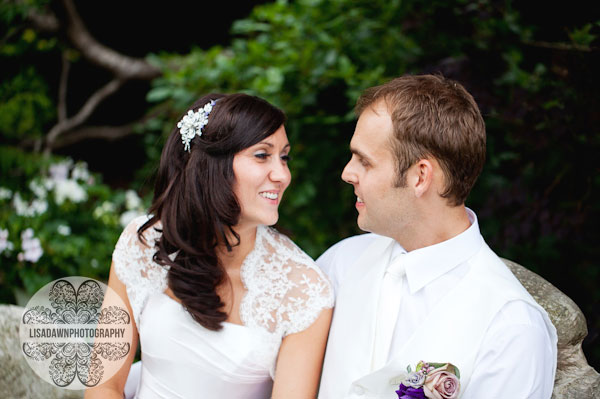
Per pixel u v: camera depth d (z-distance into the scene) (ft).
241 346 6.45
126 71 20.48
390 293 6.20
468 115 5.78
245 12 21.42
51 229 12.76
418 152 5.71
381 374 5.86
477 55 9.90
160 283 6.74
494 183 10.85
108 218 13.53
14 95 20.04
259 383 6.72
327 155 13.06
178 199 6.53
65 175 13.85
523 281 7.09
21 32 19.77
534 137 9.21
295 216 13.78
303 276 6.63
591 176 9.12
